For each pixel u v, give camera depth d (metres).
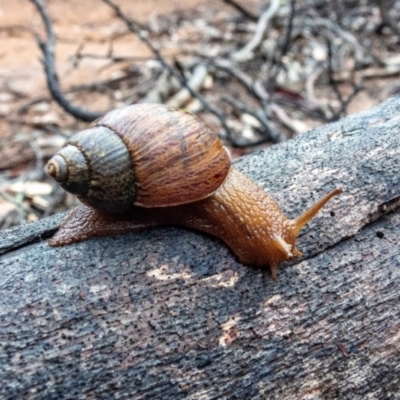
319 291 0.14
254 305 0.13
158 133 0.13
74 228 0.14
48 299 0.12
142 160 0.13
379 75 0.44
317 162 0.16
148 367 0.12
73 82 0.44
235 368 0.12
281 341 0.13
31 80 0.44
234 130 0.36
